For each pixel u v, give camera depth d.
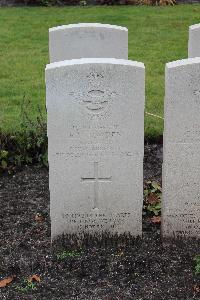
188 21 6.75
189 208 2.92
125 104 2.74
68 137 2.79
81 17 6.95
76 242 2.93
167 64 2.71
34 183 3.49
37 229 3.07
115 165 2.85
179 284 2.70
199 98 2.72
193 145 2.80
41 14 7.18
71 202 2.90
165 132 2.79
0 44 5.90
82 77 2.69
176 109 2.74
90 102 2.73
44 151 3.68
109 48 3.80
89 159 2.83
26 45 5.86
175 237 2.96
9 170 3.60
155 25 6.59
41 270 2.79
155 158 3.75
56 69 2.68
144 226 3.07
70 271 2.77
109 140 2.80
